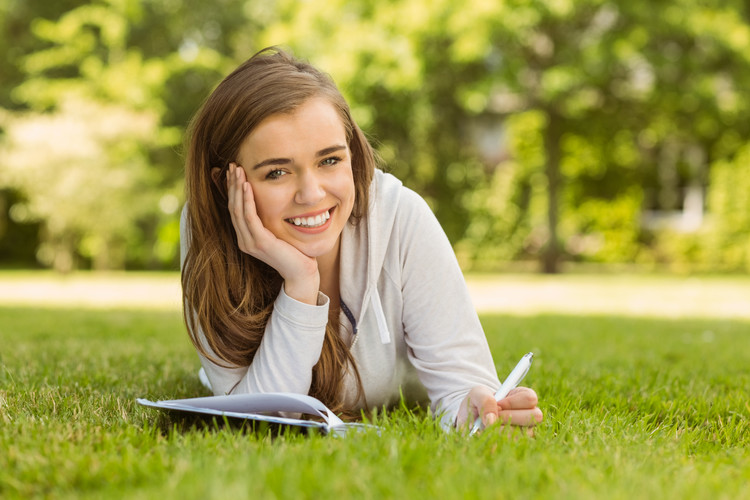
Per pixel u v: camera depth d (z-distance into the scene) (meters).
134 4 24.34
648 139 22.86
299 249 2.57
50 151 19.23
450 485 1.81
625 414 3.05
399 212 2.77
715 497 1.85
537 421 2.50
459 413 2.58
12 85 25.88
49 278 19.83
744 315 9.77
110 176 19.83
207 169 2.62
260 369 2.65
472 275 20.05
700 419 3.04
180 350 4.96
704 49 19.16
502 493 1.79
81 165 19.39
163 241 24.23
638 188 23.56
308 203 2.46
